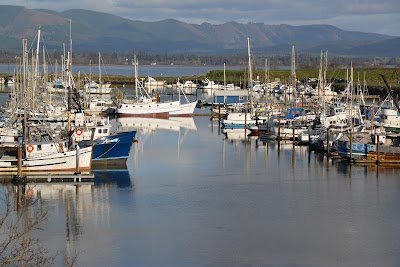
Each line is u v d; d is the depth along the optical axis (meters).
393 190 70.62
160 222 58.09
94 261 48.53
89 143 79.94
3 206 60.81
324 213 61.53
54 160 70.75
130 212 61.09
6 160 70.31
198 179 76.56
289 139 110.25
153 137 116.12
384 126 103.06
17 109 91.88
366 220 59.34
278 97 195.12
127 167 83.25
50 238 53.16
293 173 80.38
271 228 56.72
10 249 48.22
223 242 52.97
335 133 93.31
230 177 78.00
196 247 51.69
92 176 71.62
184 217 59.84
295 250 51.31
